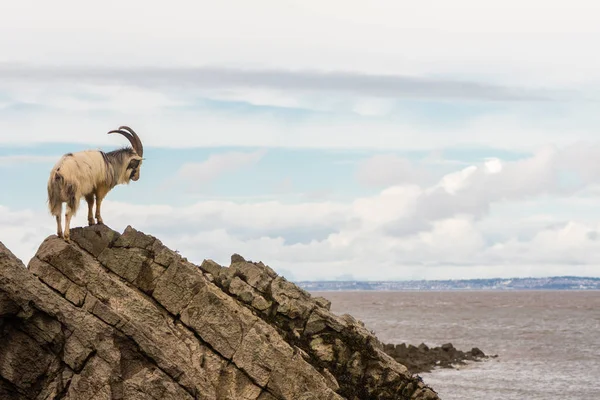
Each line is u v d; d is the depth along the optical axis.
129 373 26.72
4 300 25.62
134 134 32.72
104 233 31.00
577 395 63.06
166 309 30.66
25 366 26.16
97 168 30.48
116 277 30.31
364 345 37.16
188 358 28.72
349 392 35.62
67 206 29.23
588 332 135.25
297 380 30.42
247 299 36.25
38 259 28.30
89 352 26.34
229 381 30.12
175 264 30.94
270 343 30.61
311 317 36.91
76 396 25.95
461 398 60.97
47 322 26.25
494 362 85.19
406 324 160.50
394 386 36.56
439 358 84.75
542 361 87.25
